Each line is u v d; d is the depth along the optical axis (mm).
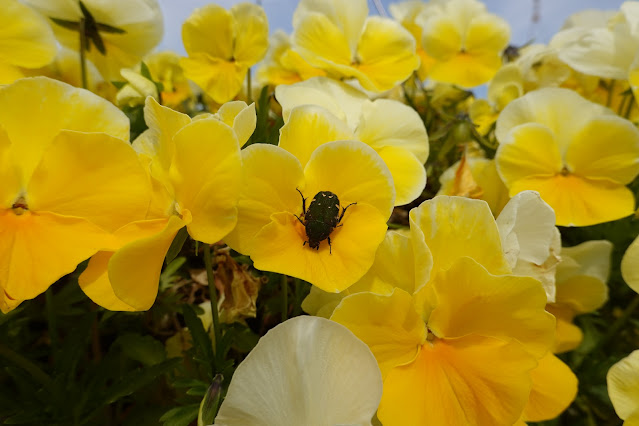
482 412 96
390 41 186
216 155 92
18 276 86
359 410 91
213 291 119
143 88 200
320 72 222
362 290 109
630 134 164
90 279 95
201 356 130
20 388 133
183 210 99
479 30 274
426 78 310
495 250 103
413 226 97
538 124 168
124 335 146
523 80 265
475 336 103
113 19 192
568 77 253
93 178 91
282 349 88
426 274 95
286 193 104
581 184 172
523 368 95
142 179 93
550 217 116
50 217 91
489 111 270
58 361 130
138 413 140
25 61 149
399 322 101
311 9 185
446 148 220
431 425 95
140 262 88
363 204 104
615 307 197
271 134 163
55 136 89
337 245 103
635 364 114
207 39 216
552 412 117
